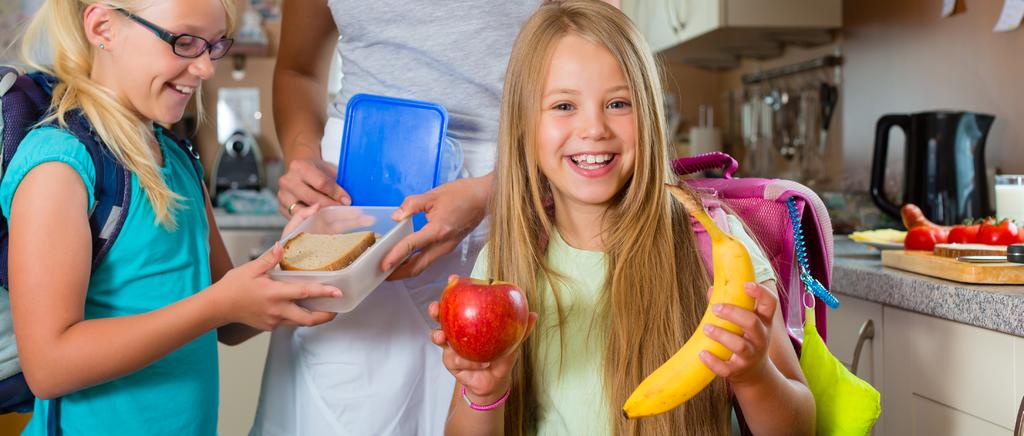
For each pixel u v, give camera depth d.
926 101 2.60
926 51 2.59
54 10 1.18
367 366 1.40
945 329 1.51
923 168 2.23
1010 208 1.91
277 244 1.12
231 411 2.36
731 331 0.89
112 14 1.15
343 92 1.52
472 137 1.46
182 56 1.16
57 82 1.18
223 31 1.22
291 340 1.46
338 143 1.49
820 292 1.24
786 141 3.63
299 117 1.60
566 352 1.21
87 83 1.16
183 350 1.25
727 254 0.91
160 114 1.19
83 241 1.09
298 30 1.63
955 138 2.19
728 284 0.90
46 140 1.10
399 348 1.42
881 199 2.34
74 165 1.09
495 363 1.02
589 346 1.20
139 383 1.20
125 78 1.17
